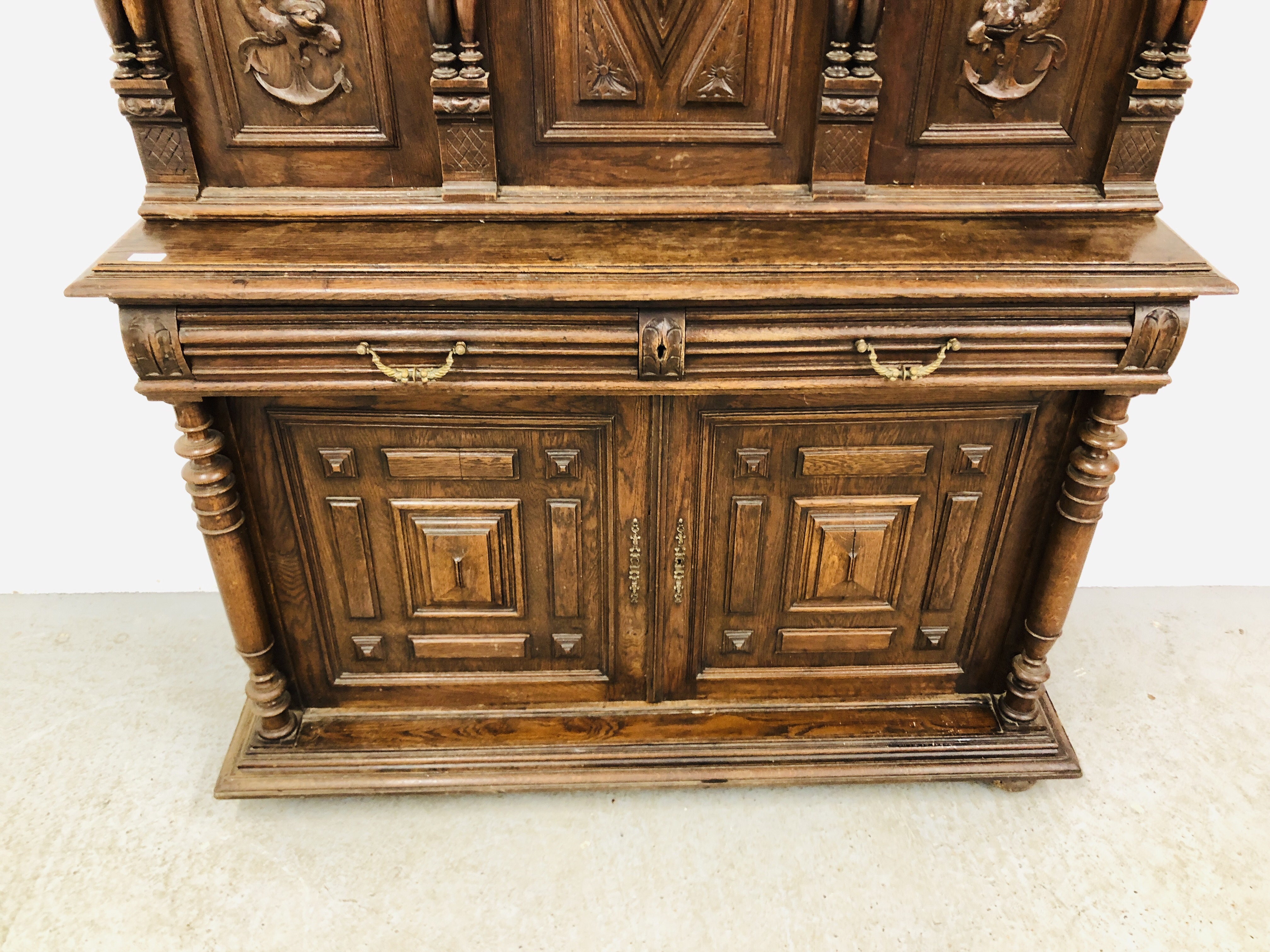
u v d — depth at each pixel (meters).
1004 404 1.87
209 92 1.71
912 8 1.67
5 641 2.59
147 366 1.69
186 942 1.91
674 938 1.93
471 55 1.66
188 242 1.73
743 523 2.00
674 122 1.78
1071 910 1.98
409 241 1.74
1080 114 1.78
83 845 2.09
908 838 2.13
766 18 1.68
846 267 1.67
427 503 1.97
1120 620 2.71
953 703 2.27
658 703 2.26
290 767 2.13
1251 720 2.40
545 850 2.10
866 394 1.84
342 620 2.12
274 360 1.71
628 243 1.74
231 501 1.88
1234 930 1.94
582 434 1.88
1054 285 1.65
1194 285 1.65
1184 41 1.66
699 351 1.70
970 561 2.07
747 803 2.21
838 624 2.16
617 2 1.66
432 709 2.25
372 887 2.02
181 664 2.54
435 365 1.72
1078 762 2.18
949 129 1.80
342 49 1.69
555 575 2.06
